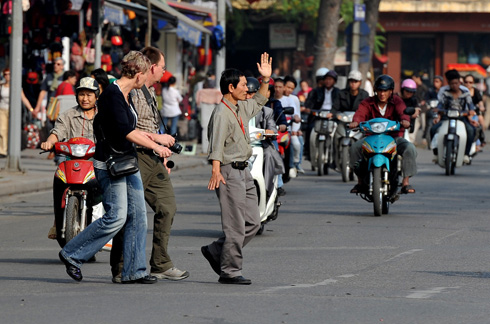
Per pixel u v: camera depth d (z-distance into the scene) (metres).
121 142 20.80
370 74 88.44
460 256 25.70
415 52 125.38
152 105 22.58
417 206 37.69
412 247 27.36
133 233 21.38
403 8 121.62
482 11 122.31
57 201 25.23
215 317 17.80
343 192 43.03
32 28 54.53
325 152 51.69
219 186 21.45
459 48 125.44
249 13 116.62
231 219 21.47
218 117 21.36
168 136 21.36
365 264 24.44
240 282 21.45
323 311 18.42
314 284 21.55
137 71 20.77
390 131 35.03
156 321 17.45
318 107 52.09
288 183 47.28
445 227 31.59
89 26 55.50
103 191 21.11
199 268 23.95
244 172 21.56
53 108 43.00
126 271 21.48
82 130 25.48
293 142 49.22
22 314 18.06
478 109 56.16
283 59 121.50
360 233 30.30
